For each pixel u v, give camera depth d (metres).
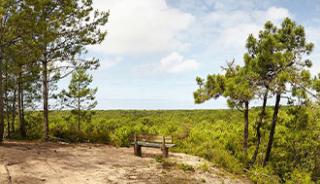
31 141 18.44
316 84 14.89
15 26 15.12
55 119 26.17
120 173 11.95
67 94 22.23
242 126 22.12
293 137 16.67
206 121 31.77
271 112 18.09
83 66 19.53
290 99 16.08
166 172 12.76
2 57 15.81
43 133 20.03
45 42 16.17
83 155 14.53
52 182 10.10
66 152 14.86
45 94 18.73
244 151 17.14
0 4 13.98
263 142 18.52
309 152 16.61
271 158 17.42
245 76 16.45
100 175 11.42
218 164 15.57
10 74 19.19
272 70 16.42
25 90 20.94
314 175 16.25
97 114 48.78
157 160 14.48
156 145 15.32
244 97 15.91
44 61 18.44
